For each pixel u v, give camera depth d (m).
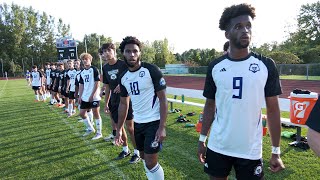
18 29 62.75
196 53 58.03
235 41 1.93
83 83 6.37
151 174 3.22
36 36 67.31
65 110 9.91
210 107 2.29
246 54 2.00
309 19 43.81
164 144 5.52
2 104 13.11
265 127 5.81
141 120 3.24
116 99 4.87
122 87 3.43
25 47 65.06
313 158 4.43
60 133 6.91
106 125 7.59
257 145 2.04
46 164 4.79
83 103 6.36
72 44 22.70
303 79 21.02
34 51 67.19
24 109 11.26
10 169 4.64
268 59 2.00
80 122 8.09
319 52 41.75
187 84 21.28
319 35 43.28
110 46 4.76
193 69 38.03
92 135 6.53
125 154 4.92
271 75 1.97
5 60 59.47
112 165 4.55
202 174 4.01
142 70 3.15
